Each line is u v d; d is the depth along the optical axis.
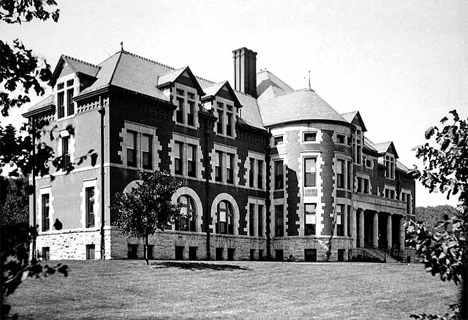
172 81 35.28
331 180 41.22
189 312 16.84
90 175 31.61
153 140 33.84
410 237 7.77
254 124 42.97
